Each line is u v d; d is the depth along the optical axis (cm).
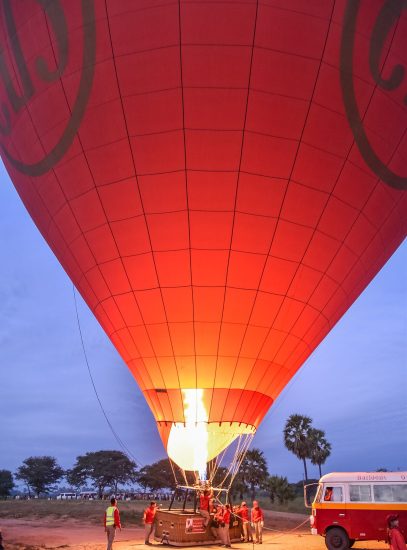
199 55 1324
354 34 1355
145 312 1539
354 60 1368
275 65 1329
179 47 1326
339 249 1540
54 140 1511
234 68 1327
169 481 7600
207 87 1338
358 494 1576
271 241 1460
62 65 1438
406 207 1670
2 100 1647
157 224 1455
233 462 1627
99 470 7969
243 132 1363
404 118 1476
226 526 1580
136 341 1588
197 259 1468
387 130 1464
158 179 1416
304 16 1320
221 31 1314
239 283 1487
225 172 1393
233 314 1509
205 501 1591
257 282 1491
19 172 1717
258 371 1576
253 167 1390
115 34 1359
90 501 4550
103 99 1398
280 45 1321
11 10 1526
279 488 4750
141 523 2498
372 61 1390
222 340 1527
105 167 1449
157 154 1397
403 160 1535
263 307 1517
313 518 1599
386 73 1412
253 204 1420
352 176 1460
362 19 1358
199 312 1508
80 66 1409
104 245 1534
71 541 1820
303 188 1427
